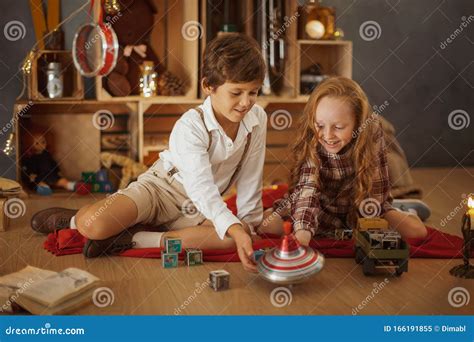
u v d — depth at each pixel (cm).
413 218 210
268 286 173
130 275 180
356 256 191
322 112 190
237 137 193
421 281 178
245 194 204
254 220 205
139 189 202
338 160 200
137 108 301
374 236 178
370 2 343
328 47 326
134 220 199
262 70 177
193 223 208
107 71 230
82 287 160
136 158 308
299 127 203
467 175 337
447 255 197
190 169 185
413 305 162
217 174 198
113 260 192
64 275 165
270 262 167
